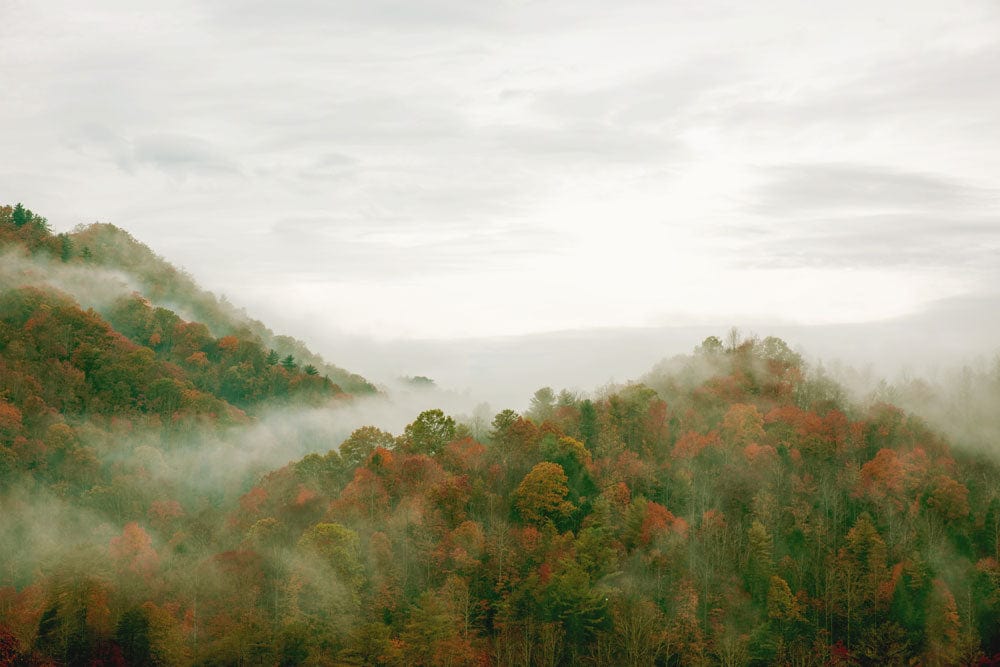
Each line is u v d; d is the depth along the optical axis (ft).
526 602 391.24
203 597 394.73
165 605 391.45
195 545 458.09
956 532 447.42
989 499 466.29
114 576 413.80
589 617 380.99
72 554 428.97
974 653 374.84
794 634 385.29
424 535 419.95
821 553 426.10
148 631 372.79
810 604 399.85
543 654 370.94
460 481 462.19
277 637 367.04
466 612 381.81
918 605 395.34
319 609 380.78
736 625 388.37
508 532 424.05
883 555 413.18
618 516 444.96
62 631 375.04
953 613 383.04
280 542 425.28
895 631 377.30
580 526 440.45
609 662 367.04
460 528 419.95
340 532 404.57
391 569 406.41
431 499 446.60
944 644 378.32
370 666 355.77
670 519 440.86
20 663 364.79
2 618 388.37
